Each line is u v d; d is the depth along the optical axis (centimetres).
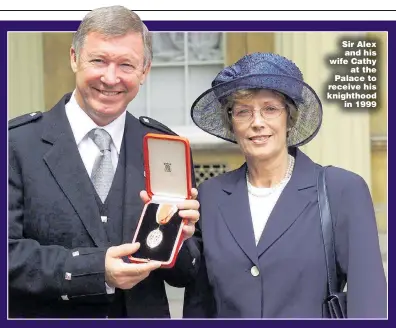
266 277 254
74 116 272
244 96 254
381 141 458
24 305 268
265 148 256
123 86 257
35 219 260
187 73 496
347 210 255
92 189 263
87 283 248
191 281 272
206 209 270
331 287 252
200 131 491
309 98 262
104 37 252
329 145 450
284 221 257
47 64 474
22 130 269
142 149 274
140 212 264
